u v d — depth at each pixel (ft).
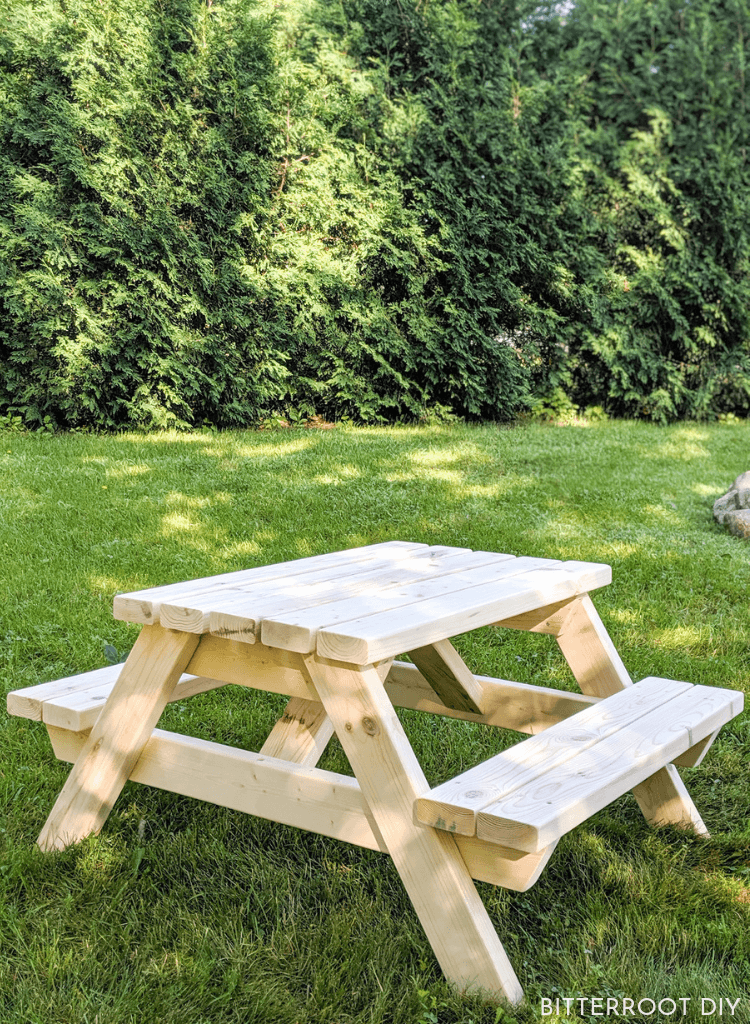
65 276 28.40
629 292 40.22
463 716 9.04
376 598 6.97
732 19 46.09
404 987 5.91
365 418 34.83
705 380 41.39
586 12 46.03
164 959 6.17
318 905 6.94
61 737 7.78
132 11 29.14
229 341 31.53
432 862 5.76
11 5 28.37
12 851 7.34
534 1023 5.56
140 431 30.42
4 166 27.78
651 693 7.87
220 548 17.53
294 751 8.20
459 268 34.86
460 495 22.58
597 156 40.96
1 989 5.78
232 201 31.12
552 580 7.93
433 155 34.94
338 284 32.91
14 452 25.20
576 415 41.32
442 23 36.65
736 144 42.29
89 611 13.84
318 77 33.83
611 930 6.64
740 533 20.15
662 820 8.24
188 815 8.29
